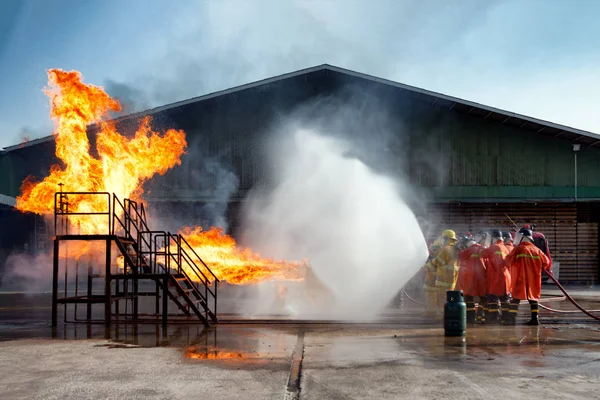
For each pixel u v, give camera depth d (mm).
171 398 6082
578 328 11727
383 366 7699
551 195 28656
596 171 28500
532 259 12266
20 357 8438
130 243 12703
